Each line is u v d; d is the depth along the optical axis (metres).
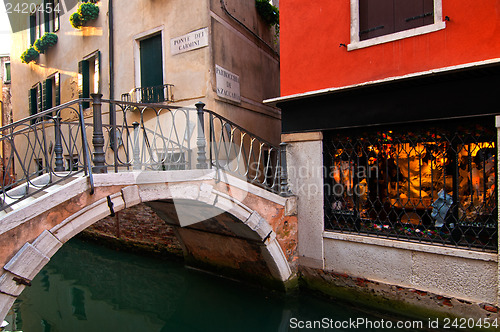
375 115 4.14
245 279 5.57
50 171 3.02
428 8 3.82
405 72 3.91
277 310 4.72
